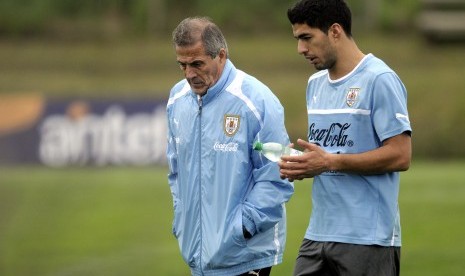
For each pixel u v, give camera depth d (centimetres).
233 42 11712
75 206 5628
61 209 5538
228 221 1948
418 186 5906
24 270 4081
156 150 7406
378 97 1888
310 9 1908
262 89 1978
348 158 1873
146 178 6694
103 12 12738
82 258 4266
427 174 6556
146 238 4631
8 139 7606
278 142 1952
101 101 7525
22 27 12338
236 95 1948
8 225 5109
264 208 1938
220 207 1958
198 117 1981
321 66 1942
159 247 4412
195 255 2006
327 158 1862
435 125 9069
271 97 1980
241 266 1980
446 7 12106
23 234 4866
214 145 1961
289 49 11256
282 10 12469
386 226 1930
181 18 12538
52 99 7625
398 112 1877
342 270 1952
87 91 10156
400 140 1878
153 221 5078
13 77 10712
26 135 7600
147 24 12362
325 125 1970
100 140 7494
